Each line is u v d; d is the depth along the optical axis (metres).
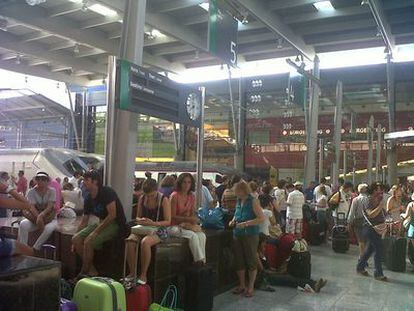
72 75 25.03
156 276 5.12
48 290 3.12
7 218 7.77
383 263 8.98
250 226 6.38
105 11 15.82
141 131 28.00
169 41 18.09
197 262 5.62
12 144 32.19
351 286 7.19
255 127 25.08
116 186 6.47
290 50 19.38
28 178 20.28
